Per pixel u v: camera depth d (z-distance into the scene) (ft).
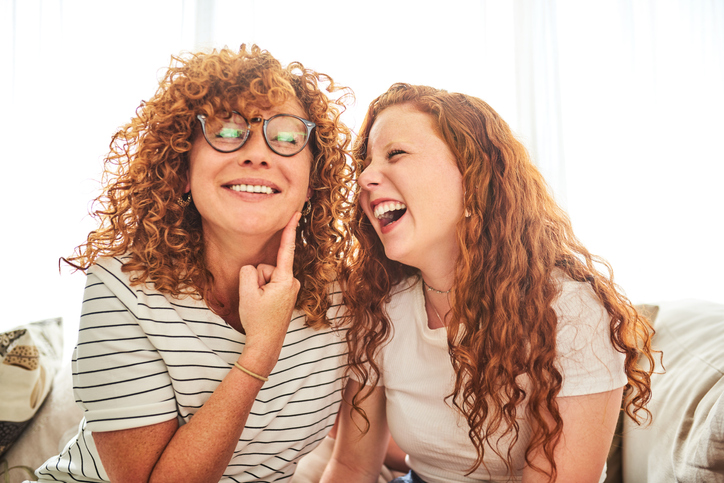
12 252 8.51
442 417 3.47
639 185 8.85
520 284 3.33
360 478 3.96
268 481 3.48
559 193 8.38
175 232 3.16
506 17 8.75
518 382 3.25
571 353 3.09
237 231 3.04
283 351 3.36
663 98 8.98
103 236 3.25
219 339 3.16
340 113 3.58
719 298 8.79
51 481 3.52
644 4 9.02
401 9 8.78
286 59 8.67
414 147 3.29
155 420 2.88
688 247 8.86
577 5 8.93
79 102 8.65
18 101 8.62
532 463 3.14
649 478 3.82
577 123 8.89
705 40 9.09
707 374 3.80
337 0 8.75
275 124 3.00
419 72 8.72
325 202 3.55
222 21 8.54
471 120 3.40
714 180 8.91
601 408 3.07
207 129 2.94
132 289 2.98
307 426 3.49
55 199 8.59
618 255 8.83
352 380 3.89
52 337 5.48
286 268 3.15
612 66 8.88
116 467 2.89
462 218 3.28
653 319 5.06
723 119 8.97
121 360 2.91
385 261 3.81
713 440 3.12
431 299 3.68
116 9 8.73
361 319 3.67
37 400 4.90
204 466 2.76
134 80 8.69
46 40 8.68
